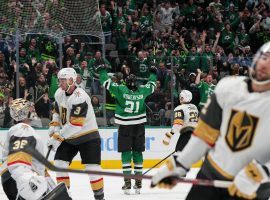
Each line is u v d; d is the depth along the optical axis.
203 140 6.91
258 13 30.52
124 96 17.00
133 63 24.03
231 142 6.81
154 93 22.69
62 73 13.69
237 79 6.83
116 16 28.44
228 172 6.88
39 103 21.92
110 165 22.61
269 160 6.84
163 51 27.39
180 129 17.14
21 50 23.39
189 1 30.27
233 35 29.19
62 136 14.02
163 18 29.98
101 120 22.45
